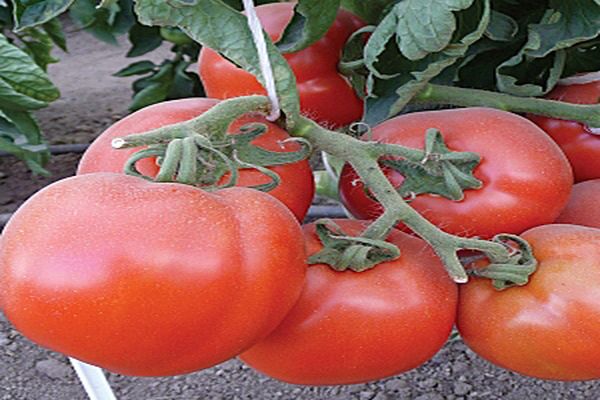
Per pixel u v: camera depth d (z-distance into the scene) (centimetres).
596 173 60
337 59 61
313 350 51
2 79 115
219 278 45
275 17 61
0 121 129
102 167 51
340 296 50
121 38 286
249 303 46
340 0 60
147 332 45
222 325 46
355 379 52
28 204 46
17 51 113
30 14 58
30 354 106
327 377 52
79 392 100
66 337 45
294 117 52
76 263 45
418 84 57
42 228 45
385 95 58
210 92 61
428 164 53
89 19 149
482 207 53
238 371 102
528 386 96
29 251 45
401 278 51
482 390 96
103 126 185
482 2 58
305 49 61
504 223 53
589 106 59
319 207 128
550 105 59
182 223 45
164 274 45
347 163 56
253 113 53
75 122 188
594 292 50
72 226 45
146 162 51
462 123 54
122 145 47
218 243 45
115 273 44
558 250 51
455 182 53
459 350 103
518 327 51
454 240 50
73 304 45
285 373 52
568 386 96
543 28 59
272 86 51
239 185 51
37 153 138
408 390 97
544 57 62
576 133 60
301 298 50
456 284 52
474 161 53
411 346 51
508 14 65
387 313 50
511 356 52
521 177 53
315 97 61
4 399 98
